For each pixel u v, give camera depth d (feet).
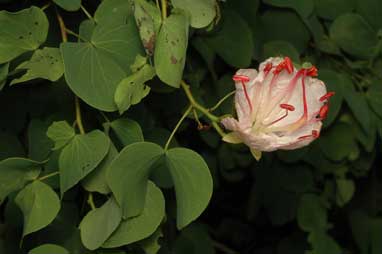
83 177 2.49
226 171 3.25
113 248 2.62
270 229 3.87
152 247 2.63
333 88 2.97
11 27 2.47
